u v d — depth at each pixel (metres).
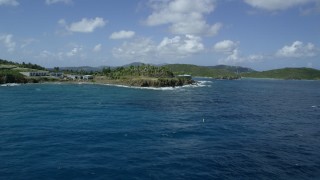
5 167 45.78
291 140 65.44
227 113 103.38
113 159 50.53
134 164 48.38
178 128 75.88
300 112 109.31
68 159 49.94
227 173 45.44
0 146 56.59
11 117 87.38
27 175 42.97
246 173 45.59
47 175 43.16
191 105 124.38
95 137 64.81
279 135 70.12
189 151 55.94
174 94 176.75
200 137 66.88
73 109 106.00
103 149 56.06
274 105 131.25
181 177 43.62
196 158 51.97
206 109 112.75
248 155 54.09
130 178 42.88
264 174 45.34
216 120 88.75
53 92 173.75
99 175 43.62
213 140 64.38
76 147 56.91
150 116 94.06
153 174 44.47
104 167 46.72
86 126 76.25
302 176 44.94
